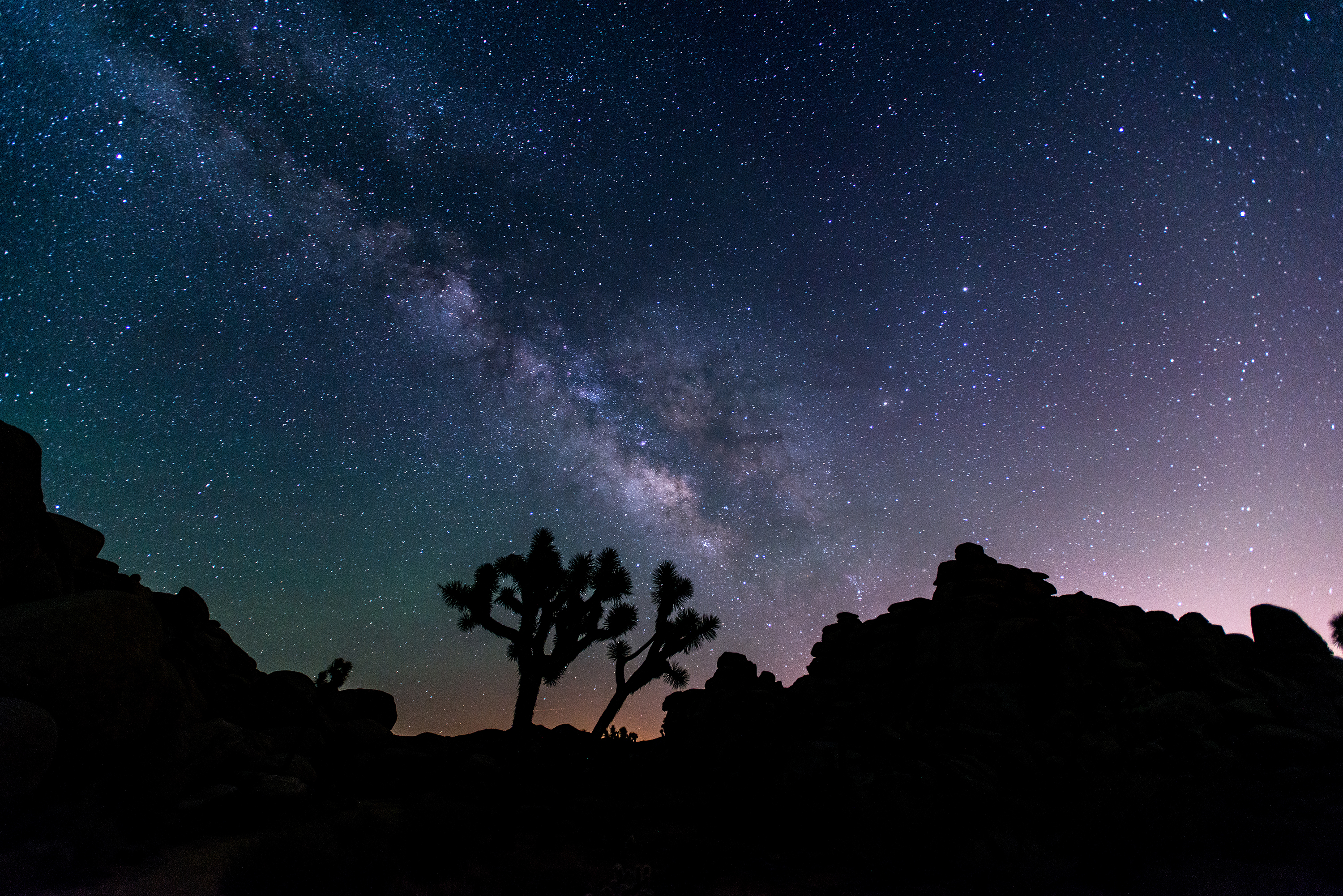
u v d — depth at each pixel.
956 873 9.91
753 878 10.12
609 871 9.68
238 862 8.77
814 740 14.42
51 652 9.48
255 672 16.59
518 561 19.16
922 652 15.64
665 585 19.44
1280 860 9.58
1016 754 12.77
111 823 9.09
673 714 19.30
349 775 14.64
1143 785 11.37
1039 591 16.52
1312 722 13.38
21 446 11.50
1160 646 15.44
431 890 8.80
